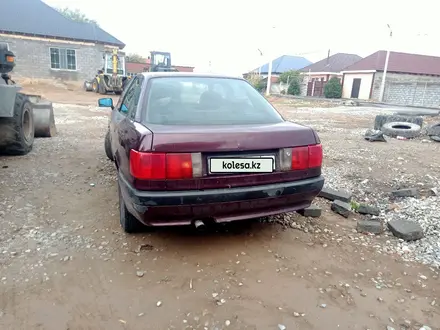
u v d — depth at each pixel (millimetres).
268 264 2578
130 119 2887
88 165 5172
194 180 2330
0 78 5258
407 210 3568
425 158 6043
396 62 35000
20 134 5477
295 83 41344
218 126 2594
